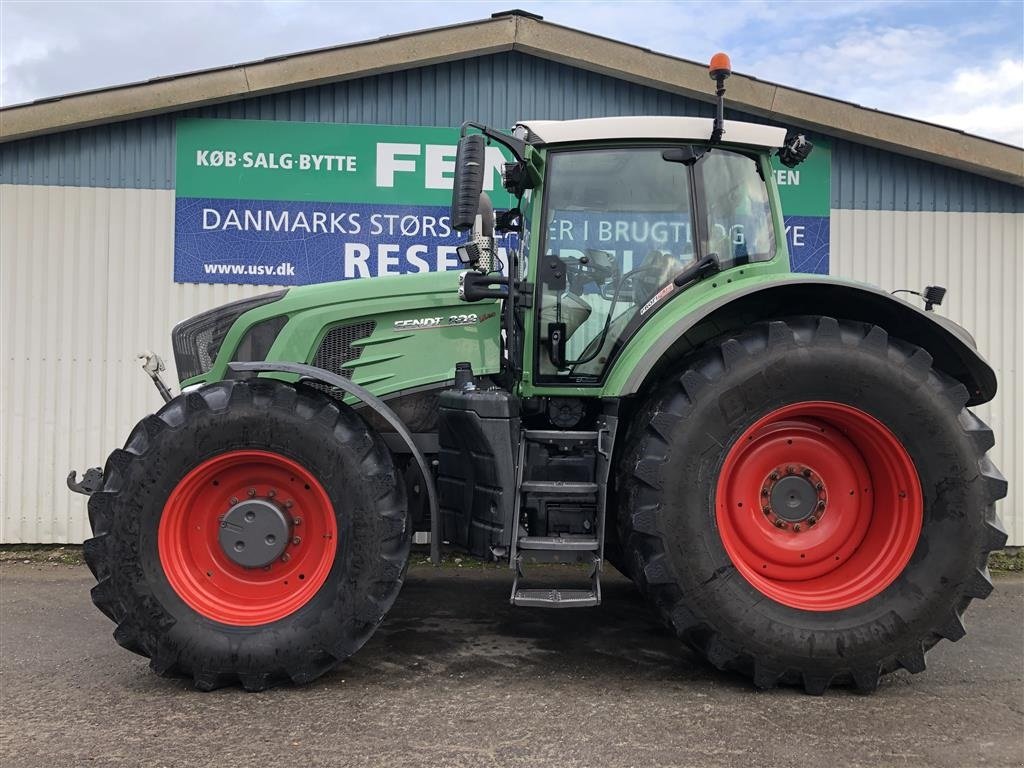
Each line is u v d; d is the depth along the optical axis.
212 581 3.18
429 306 3.72
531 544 3.10
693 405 3.02
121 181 5.66
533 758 2.47
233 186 5.69
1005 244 5.88
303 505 3.21
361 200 5.75
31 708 2.89
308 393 3.23
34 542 5.65
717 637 2.99
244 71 5.50
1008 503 5.80
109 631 3.91
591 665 3.38
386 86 5.73
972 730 2.72
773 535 3.19
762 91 5.60
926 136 5.64
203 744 2.57
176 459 3.07
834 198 5.86
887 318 3.33
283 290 3.83
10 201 5.62
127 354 5.68
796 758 2.49
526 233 3.75
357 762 2.44
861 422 3.08
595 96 5.79
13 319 5.63
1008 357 5.86
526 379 3.51
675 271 3.50
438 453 3.76
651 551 3.02
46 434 5.64
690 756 2.50
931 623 2.98
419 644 3.67
